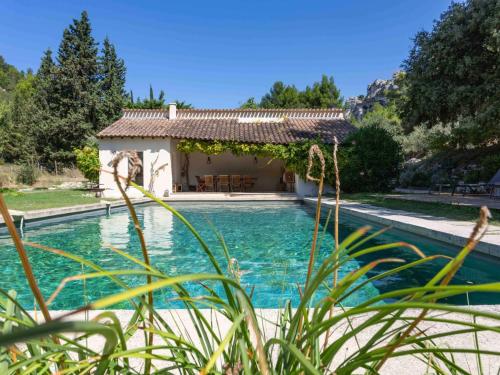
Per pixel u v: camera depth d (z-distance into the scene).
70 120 31.39
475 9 10.55
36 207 10.06
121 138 16.72
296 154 15.83
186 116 20.11
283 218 11.00
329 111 20.39
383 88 56.25
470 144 19.69
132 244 7.34
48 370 0.85
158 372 0.85
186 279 0.52
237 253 6.61
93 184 19.92
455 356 1.96
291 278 4.88
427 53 11.55
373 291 4.25
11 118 37.16
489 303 3.80
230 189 18.77
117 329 0.65
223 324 2.41
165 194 16.08
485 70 10.94
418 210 8.99
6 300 0.88
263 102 50.97
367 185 15.79
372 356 0.75
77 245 7.16
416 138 25.41
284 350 0.80
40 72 33.56
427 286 0.59
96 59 33.66
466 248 0.60
